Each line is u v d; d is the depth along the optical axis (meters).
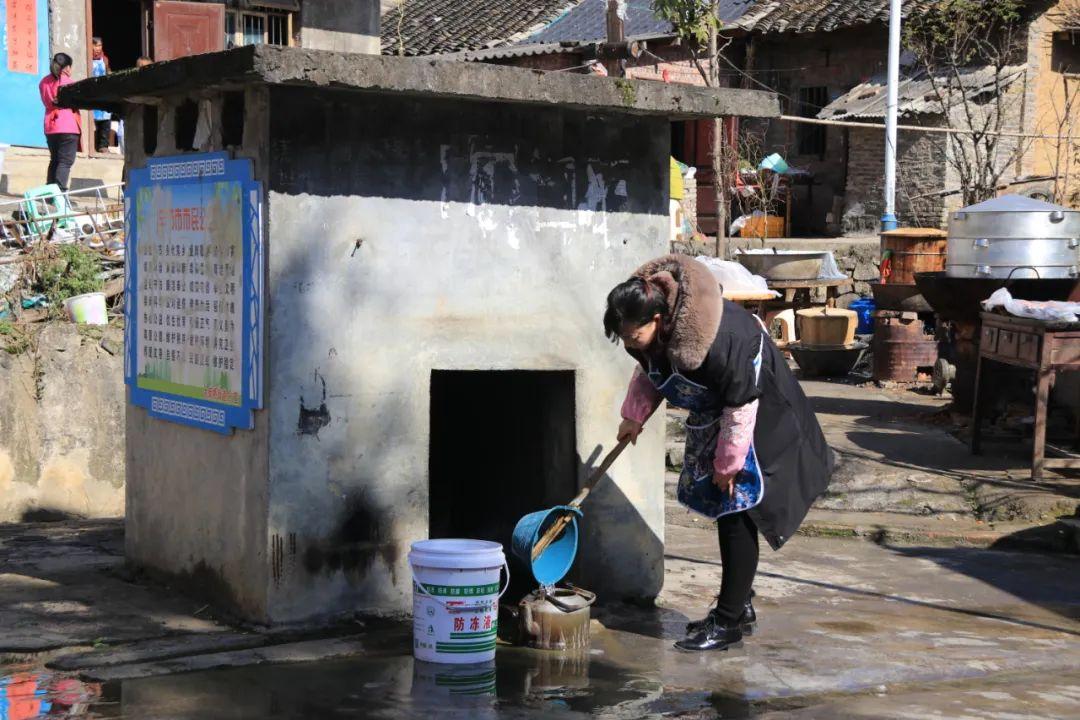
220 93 5.04
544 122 5.29
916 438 8.92
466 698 4.26
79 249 10.56
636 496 5.57
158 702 4.12
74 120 13.26
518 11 21.80
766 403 4.81
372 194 4.95
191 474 5.39
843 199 19.28
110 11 20.59
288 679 4.39
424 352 5.10
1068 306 7.76
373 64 4.58
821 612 5.61
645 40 19.23
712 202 20.69
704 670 4.66
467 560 4.55
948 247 9.32
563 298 5.37
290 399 4.83
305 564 4.92
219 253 5.07
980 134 14.03
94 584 5.65
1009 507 7.32
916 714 4.22
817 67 19.75
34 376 9.48
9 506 9.33
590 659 4.77
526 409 5.83
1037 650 5.06
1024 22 17.33
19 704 4.07
